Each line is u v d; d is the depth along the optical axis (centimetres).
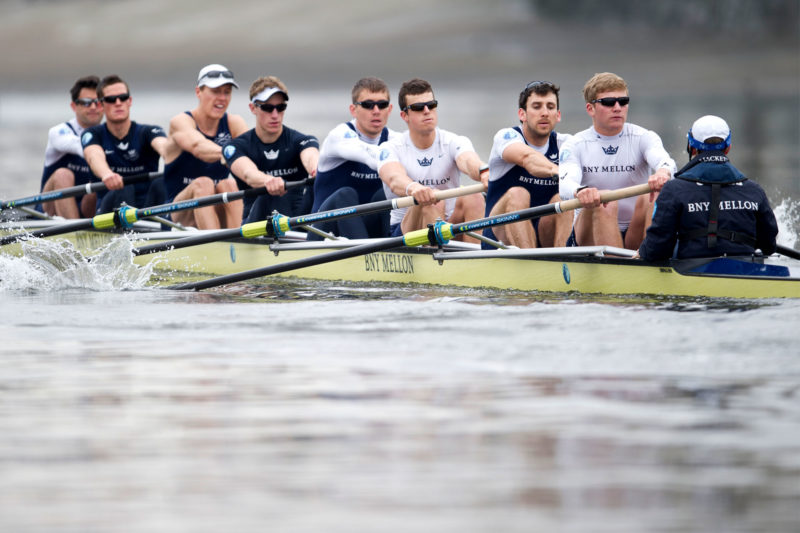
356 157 4016
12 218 5622
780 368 2145
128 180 4969
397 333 2611
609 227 3491
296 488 1497
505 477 1531
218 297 3353
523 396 1972
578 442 1686
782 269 2969
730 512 1395
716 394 1956
